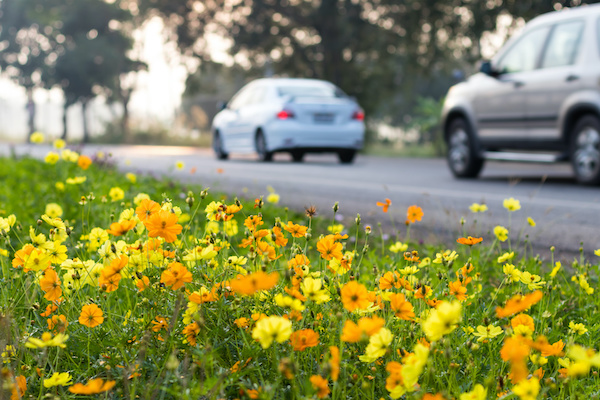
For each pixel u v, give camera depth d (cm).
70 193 489
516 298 130
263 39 2359
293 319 173
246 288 127
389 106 4000
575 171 701
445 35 2147
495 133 793
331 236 197
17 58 3759
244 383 159
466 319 206
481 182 794
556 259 361
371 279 275
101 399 163
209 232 241
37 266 191
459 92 854
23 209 450
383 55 2350
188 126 5791
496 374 174
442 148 2120
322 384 133
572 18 710
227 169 1061
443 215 522
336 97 1239
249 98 1321
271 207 484
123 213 217
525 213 526
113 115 4006
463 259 317
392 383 136
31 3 3653
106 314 203
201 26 2461
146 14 2516
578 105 673
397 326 186
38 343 145
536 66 739
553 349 159
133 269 202
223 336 185
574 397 158
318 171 1009
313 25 2391
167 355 174
